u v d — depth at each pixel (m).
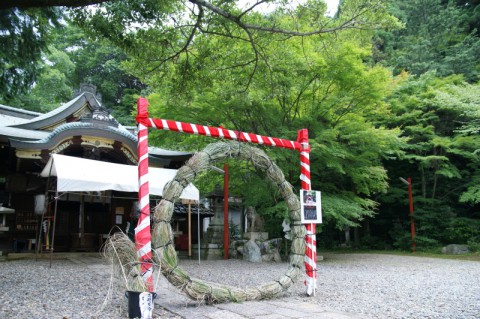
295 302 5.39
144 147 5.00
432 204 18.22
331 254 15.94
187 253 13.74
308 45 10.52
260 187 11.75
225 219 12.83
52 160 9.59
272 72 8.95
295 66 9.41
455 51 20.58
